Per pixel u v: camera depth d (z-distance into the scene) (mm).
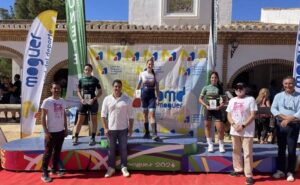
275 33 13828
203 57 9164
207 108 7613
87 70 7895
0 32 14602
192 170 7461
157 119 9250
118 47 9328
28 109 8375
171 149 7445
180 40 14305
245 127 6797
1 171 7523
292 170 7055
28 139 8492
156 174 7363
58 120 6871
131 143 7477
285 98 6977
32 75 8320
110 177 7141
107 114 7488
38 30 8305
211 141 7836
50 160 7332
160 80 9234
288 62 14062
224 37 14109
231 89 14141
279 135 7043
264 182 6891
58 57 14672
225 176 7250
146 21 17828
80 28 8766
